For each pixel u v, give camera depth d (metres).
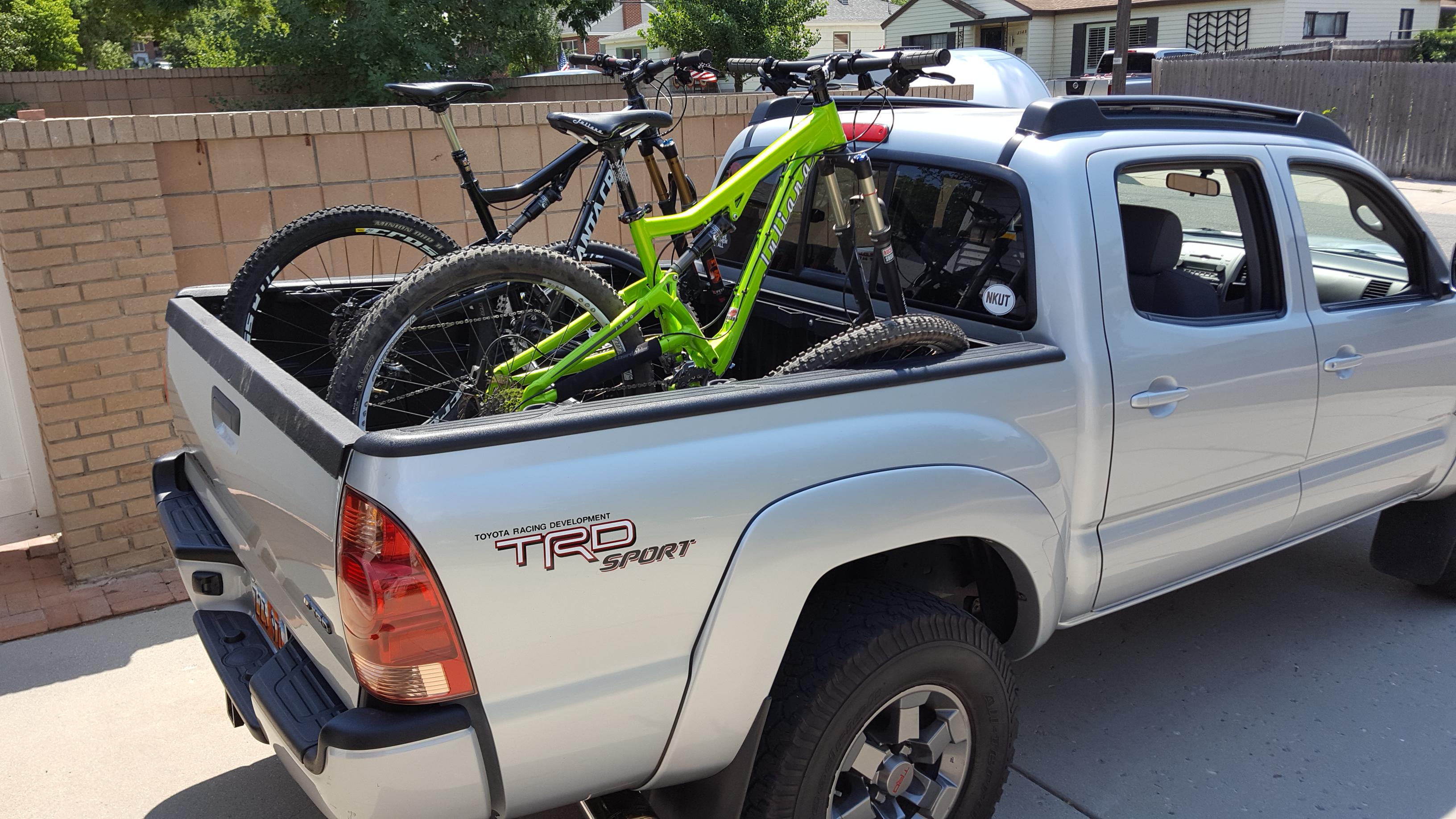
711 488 2.06
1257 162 3.19
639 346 2.82
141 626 4.13
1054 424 2.65
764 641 2.15
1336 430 3.40
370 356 2.39
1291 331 3.18
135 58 44.84
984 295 2.85
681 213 3.20
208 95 14.71
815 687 2.26
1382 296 3.70
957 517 2.41
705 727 2.14
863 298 3.06
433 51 15.09
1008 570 2.77
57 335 4.21
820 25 37.81
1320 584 4.43
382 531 1.79
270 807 3.07
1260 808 3.04
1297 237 3.24
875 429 2.30
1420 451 3.74
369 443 1.81
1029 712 3.53
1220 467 3.08
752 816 2.28
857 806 2.45
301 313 3.46
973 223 2.98
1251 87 19.34
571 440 1.93
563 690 1.97
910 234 3.19
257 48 14.98
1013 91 11.13
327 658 2.10
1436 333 3.65
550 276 2.60
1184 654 3.88
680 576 2.04
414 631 1.81
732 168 3.91
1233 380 3.02
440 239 3.39
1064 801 3.08
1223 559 3.30
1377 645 3.93
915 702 2.44
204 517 2.82
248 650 2.49
